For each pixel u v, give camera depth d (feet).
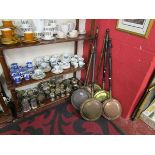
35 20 4.26
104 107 5.09
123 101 5.17
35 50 5.12
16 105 4.73
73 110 5.59
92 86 5.39
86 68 5.74
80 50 6.19
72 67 5.52
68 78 6.66
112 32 4.62
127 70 4.59
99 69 5.58
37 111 5.37
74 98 5.60
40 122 5.03
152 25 3.55
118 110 5.10
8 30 3.57
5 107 4.66
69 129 4.87
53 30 4.53
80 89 5.64
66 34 4.93
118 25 4.34
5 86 4.99
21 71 4.58
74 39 4.63
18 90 5.45
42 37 4.36
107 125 5.08
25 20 4.11
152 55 3.76
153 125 5.00
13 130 4.72
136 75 4.37
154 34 3.58
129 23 4.03
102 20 4.78
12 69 4.45
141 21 3.73
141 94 4.72
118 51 4.65
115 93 5.39
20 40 3.94
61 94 5.85
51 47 5.44
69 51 6.04
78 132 4.79
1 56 3.70
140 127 5.10
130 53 4.30
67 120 5.18
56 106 5.71
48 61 5.32
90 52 5.59
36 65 5.17
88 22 5.34
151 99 5.17
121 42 4.45
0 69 4.60
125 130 4.95
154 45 3.65
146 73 4.07
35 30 4.43
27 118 5.12
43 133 4.69
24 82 4.42
